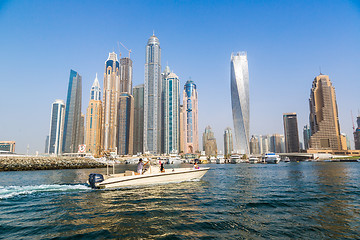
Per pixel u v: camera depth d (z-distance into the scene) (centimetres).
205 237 809
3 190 1881
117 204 1370
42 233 849
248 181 2819
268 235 830
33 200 1497
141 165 2117
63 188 1966
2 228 912
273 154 15350
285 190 1997
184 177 2392
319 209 1248
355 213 1152
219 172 4931
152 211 1199
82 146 14362
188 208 1272
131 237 806
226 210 1227
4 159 7100
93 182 1888
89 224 966
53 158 8700
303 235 828
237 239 790
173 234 840
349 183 2547
